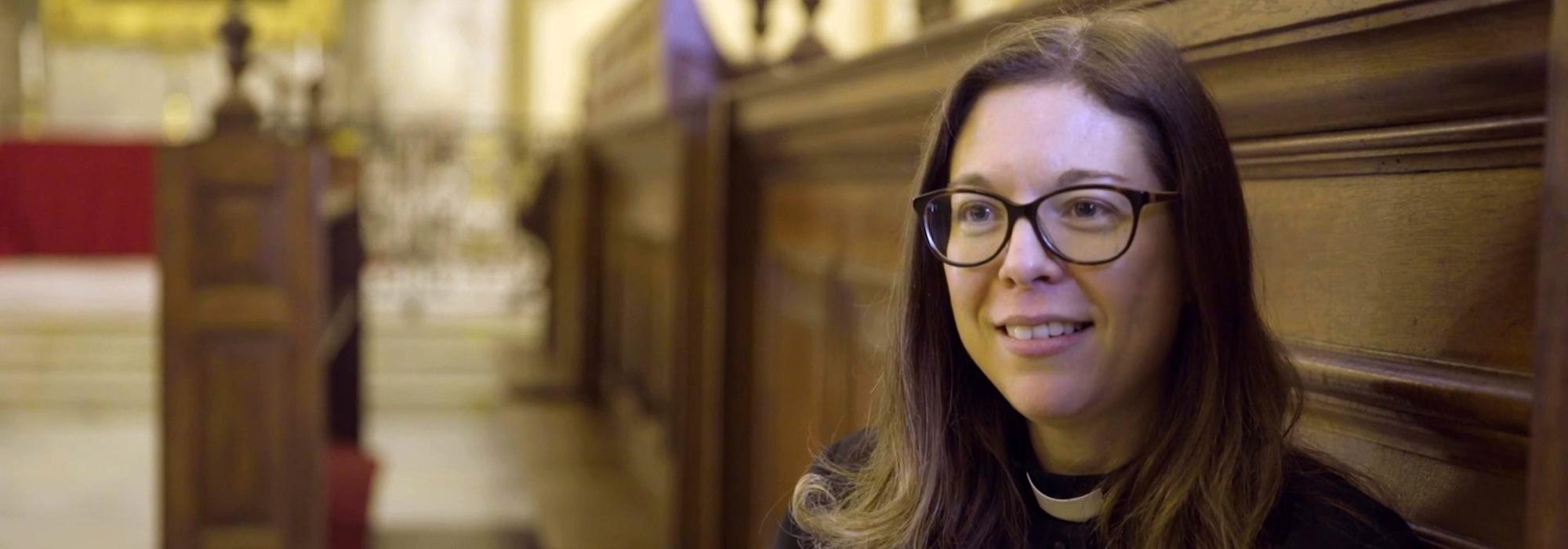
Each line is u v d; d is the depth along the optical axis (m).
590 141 8.09
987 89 1.25
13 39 12.92
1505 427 1.20
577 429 7.43
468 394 8.19
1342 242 1.43
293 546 4.13
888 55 2.61
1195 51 1.56
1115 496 1.23
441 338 8.81
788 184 3.73
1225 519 1.14
